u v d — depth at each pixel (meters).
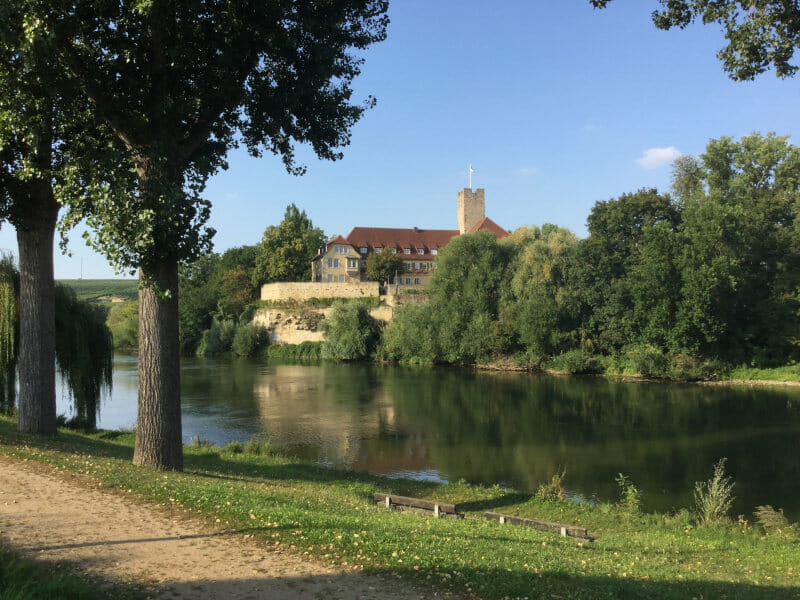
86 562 6.83
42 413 18.48
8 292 23.78
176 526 8.51
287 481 16.42
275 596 6.12
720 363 51.88
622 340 57.03
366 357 75.62
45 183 17.91
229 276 99.56
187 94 14.52
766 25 11.97
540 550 9.20
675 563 9.95
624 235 61.69
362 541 8.00
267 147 17.11
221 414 34.88
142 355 14.07
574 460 24.16
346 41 15.73
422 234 103.88
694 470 22.61
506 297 63.16
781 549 11.94
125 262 11.95
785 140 57.59
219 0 12.91
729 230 51.94
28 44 10.73
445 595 6.28
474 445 26.91
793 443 27.05
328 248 94.06
